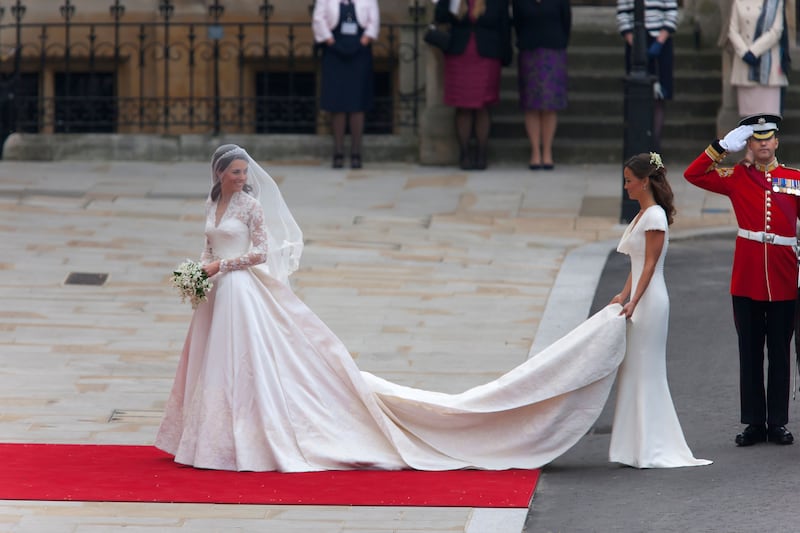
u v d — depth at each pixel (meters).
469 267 47.78
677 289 44.22
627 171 29.64
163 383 36.12
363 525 25.02
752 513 25.28
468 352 38.41
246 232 30.17
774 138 30.30
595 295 43.66
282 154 66.75
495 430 29.73
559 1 61.59
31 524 24.95
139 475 28.42
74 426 32.50
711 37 68.56
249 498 26.67
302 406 29.52
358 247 50.28
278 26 71.94
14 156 67.00
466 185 60.22
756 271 30.00
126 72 72.38
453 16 61.81
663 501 26.38
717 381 35.09
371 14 63.12
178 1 71.94
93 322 41.44
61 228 52.31
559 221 54.28
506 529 24.73
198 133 69.38
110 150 66.88
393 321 41.47
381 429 29.59
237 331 29.45
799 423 31.84
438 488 27.52
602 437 31.80
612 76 67.69
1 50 72.19
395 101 67.50
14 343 39.19
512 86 67.75
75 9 71.88
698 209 55.81
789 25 68.06
